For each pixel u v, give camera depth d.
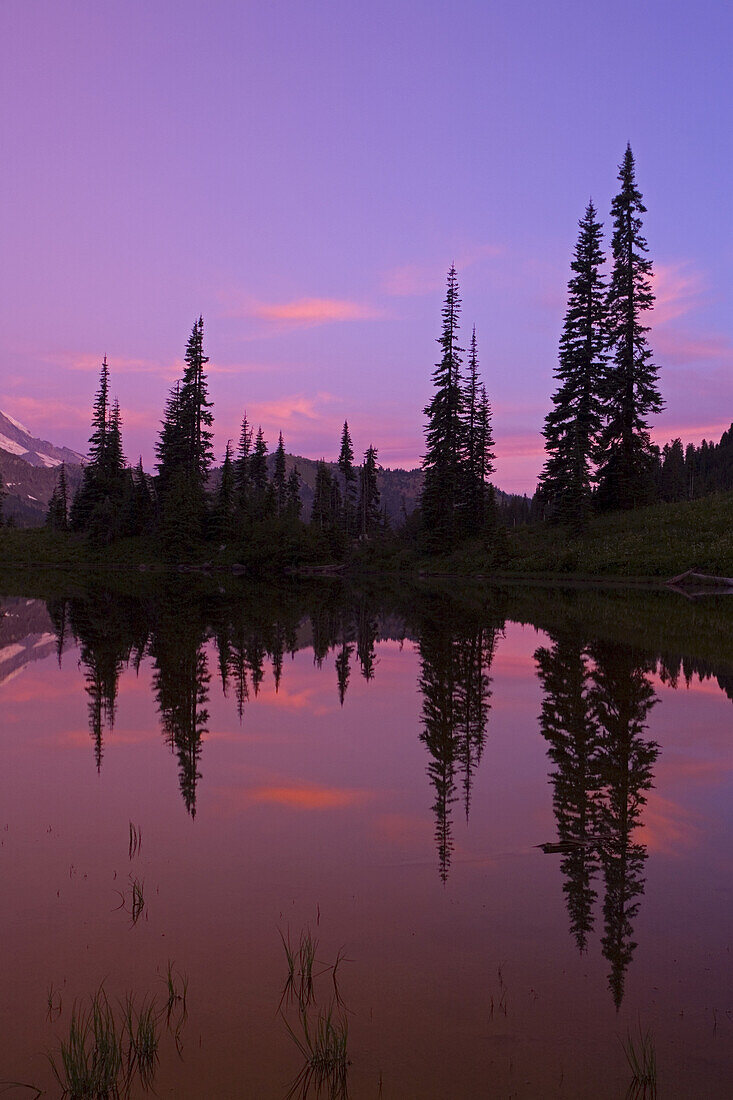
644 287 59.00
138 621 24.31
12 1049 4.04
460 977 4.65
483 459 74.06
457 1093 3.71
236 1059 3.96
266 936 5.09
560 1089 3.74
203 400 78.19
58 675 14.37
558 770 8.77
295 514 84.00
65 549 78.75
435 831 6.93
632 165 58.34
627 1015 4.30
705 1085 3.77
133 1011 4.33
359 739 10.05
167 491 77.44
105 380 86.06
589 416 59.00
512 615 26.91
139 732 10.30
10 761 8.95
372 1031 4.16
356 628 22.77
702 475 145.38
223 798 7.77
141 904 5.49
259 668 15.39
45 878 5.92
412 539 78.62
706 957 4.89
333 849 6.51
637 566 48.38
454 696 12.77
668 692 13.12
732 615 26.78
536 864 6.26
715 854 6.50
